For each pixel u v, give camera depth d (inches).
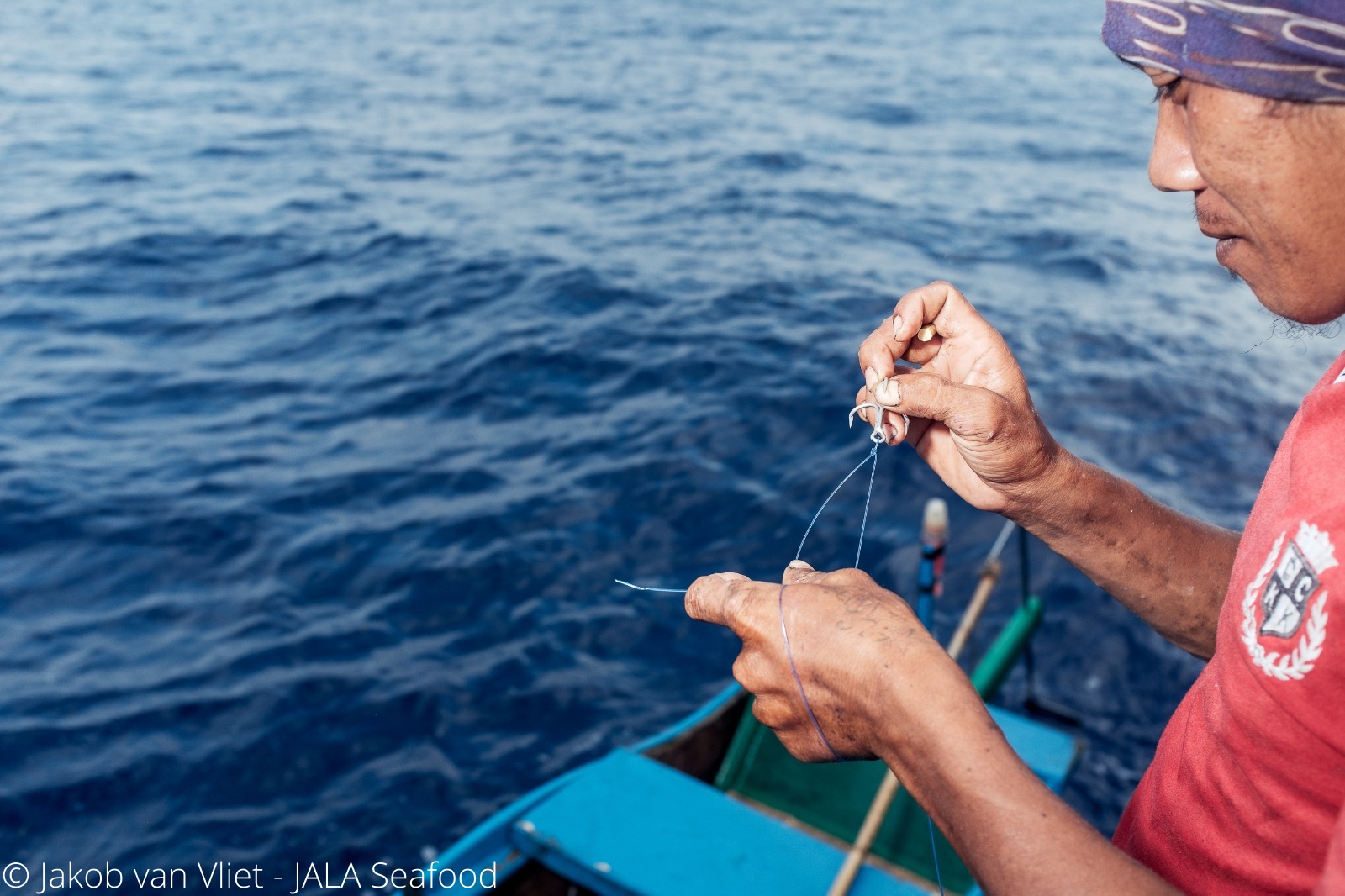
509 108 804.6
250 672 219.5
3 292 420.8
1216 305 435.2
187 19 1206.3
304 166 624.4
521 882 138.8
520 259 467.8
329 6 1357.0
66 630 229.9
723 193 582.2
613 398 341.1
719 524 275.4
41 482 283.4
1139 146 749.9
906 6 1547.7
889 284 450.9
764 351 377.7
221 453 302.7
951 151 713.0
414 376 354.3
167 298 421.4
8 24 1117.7
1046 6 1625.2
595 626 237.6
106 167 607.5
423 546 261.0
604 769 148.9
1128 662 228.1
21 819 183.9
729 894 127.7
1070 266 482.0
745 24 1302.9
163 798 189.8
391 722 208.7
